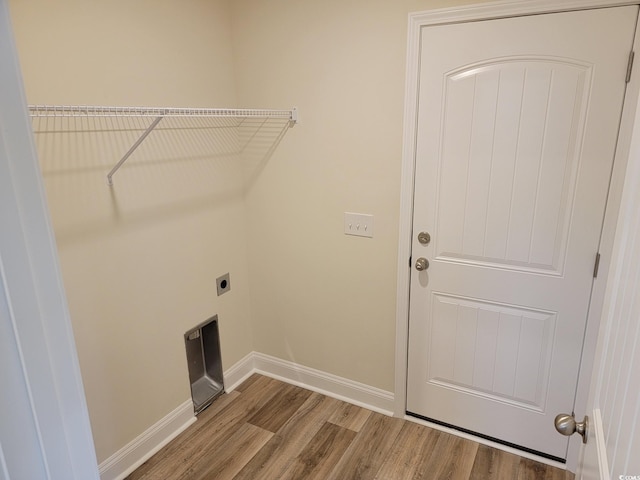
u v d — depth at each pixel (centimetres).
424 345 222
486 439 219
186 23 205
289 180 238
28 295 59
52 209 161
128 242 191
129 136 185
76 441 69
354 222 224
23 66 147
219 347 254
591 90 161
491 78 176
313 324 255
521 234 186
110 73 175
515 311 196
